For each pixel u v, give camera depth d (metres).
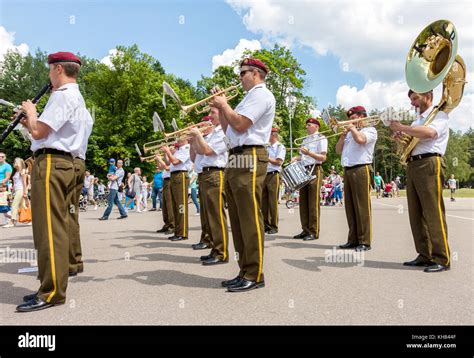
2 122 39.16
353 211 6.84
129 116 39.44
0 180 11.77
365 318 3.34
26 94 51.84
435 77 4.96
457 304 3.67
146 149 9.33
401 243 7.20
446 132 5.17
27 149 41.22
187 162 8.09
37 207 3.80
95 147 39.84
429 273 4.87
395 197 34.56
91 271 5.24
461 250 6.37
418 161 5.18
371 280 4.54
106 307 3.71
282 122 35.50
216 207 5.80
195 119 26.19
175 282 4.60
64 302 3.84
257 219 4.28
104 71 41.38
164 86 5.29
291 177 7.54
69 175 3.96
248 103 4.24
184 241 7.99
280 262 5.59
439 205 5.07
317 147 8.10
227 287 4.31
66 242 3.88
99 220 13.27
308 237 7.89
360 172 6.64
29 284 4.71
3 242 8.20
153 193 19.17
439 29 4.98
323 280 4.56
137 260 5.98
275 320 3.32
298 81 35.94
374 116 6.59
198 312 3.53
